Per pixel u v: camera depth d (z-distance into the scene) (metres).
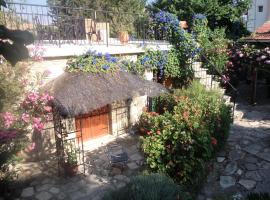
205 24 12.66
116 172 6.52
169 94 8.87
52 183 6.11
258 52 11.22
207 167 5.85
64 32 8.17
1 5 1.43
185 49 10.23
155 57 9.40
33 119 6.18
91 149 7.85
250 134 8.59
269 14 21.58
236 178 6.13
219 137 6.93
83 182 6.13
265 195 4.17
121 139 8.59
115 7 21.20
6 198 5.53
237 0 15.33
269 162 6.77
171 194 4.15
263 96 13.12
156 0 16.80
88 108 6.31
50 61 6.93
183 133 5.25
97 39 9.56
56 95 6.30
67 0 21.36
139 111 9.45
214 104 7.18
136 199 3.98
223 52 12.38
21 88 6.11
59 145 6.45
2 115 5.59
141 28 10.58
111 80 7.28
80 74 7.00
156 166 5.46
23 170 6.66
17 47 1.34
